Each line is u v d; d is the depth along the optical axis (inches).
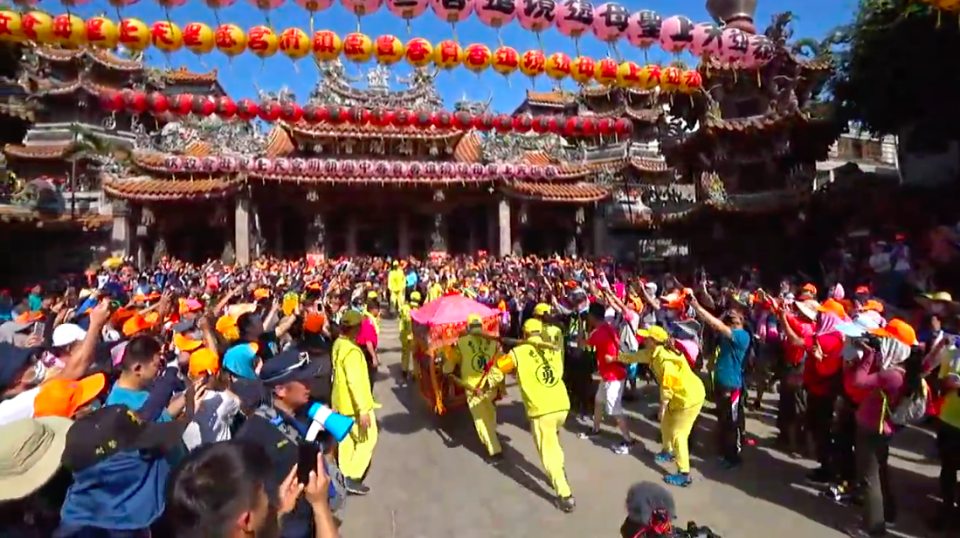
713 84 764.6
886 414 242.5
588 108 1473.9
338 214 1459.2
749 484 306.7
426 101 1480.1
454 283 742.5
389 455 368.5
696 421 422.9
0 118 812.0
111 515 131.9
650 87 484.4
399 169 1309.1
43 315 350.3
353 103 1467.8
